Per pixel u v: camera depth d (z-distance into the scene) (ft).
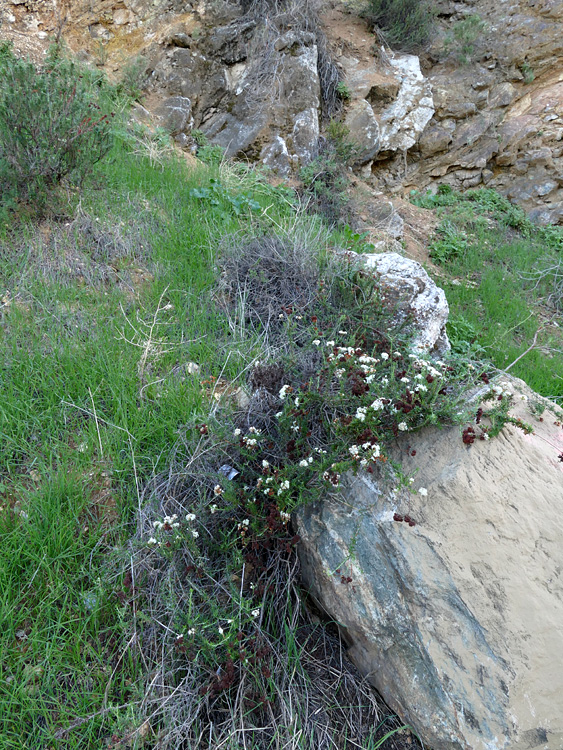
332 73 27.45
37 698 6.62
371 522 7.93
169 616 7.51
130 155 18.65
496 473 8.09
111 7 23.65
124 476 8.87
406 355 11.04
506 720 6.29
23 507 8.11
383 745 7.10
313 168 24.32
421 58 31.89
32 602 7.38
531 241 27.78
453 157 30.94
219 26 25.39
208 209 16.74
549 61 31.68
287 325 11.63
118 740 6.35
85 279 12.80
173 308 12.48
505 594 7.07
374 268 13.37
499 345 16.72
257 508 8.53
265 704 7.12
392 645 7.28
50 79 15.37
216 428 9.34
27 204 14.17
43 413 9.47
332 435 8.89
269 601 8.11
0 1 21.74
